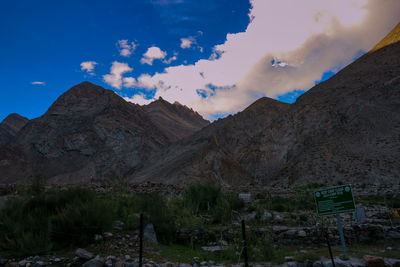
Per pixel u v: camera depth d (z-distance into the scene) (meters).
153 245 8.77
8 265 6.82
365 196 22.06
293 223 12.30
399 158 48.25
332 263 7.29
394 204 17.38
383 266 7.40
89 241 8.24
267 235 9.98
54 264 6.92
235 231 10.39
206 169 73.38
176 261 7.75
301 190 22.28
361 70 90.00
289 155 79.06
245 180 73.44
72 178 151.50
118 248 8.04
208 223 12.01
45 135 192.50
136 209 11.05
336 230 10.66
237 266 7.52
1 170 160.12
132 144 183.75
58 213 8.70
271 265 7.66
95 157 171.38
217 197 14.77
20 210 8.89
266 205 15.69
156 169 123.38
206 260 8.23
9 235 8.00
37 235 7.88
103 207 9.15
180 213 11.66
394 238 10.52
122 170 162.38
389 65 80.81
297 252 9.24
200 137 136.25
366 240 10.45
